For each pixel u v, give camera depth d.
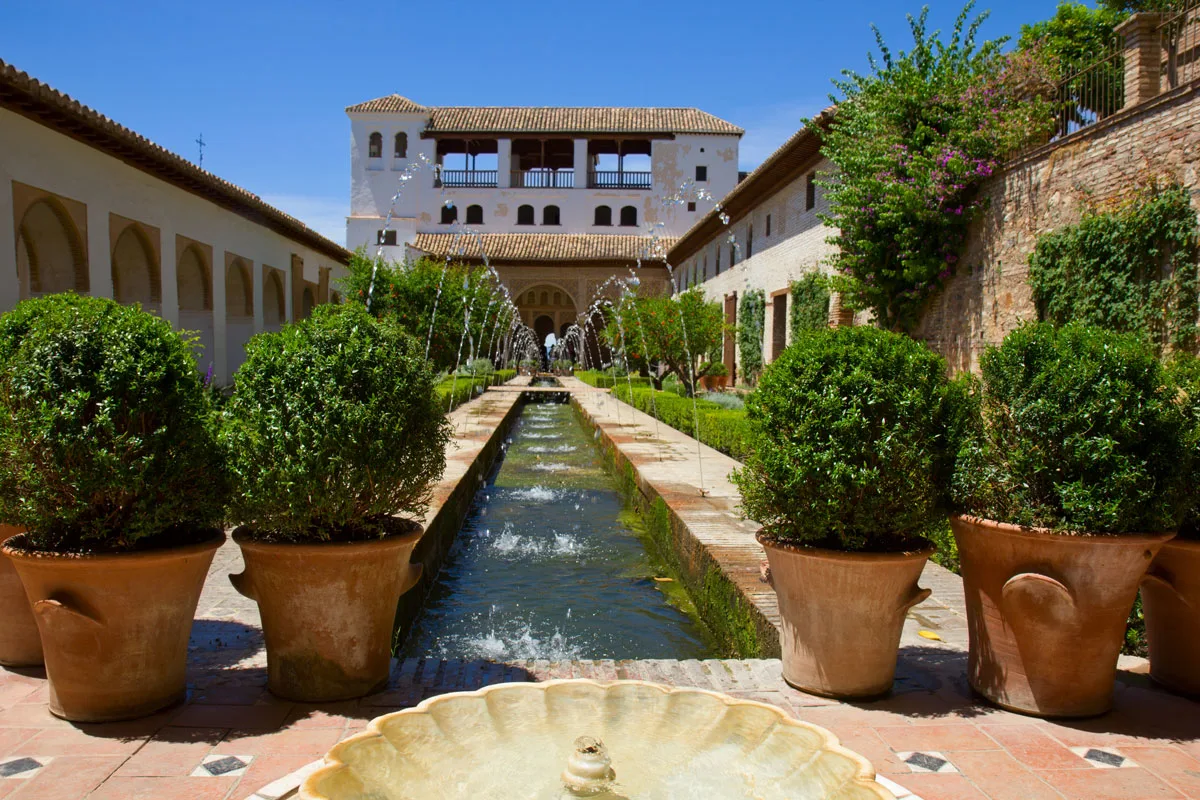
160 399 2.72
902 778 2.44
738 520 6.14
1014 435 2.90
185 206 13.65
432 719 1.90
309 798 1.46
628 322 19.25
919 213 9.35
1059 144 7.62
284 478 2.74
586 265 33.72
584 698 2.05
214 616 3.90
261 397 2.87
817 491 2.91
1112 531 2.71
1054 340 2.95
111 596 2.63
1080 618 2.77
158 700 2.79
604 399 21.39
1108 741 2.70
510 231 33.91
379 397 2.91
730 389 20.72
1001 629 2.92
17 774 2.37
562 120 34.09
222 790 2.29
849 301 11.08
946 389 3.03
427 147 33.62
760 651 3.82
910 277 9.84
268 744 2.58
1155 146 6.34
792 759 1.75
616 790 1.67
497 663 3.39
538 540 7.38
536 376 34.41
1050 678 2.84
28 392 2.61
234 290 16.83
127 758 2.47
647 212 33.94
